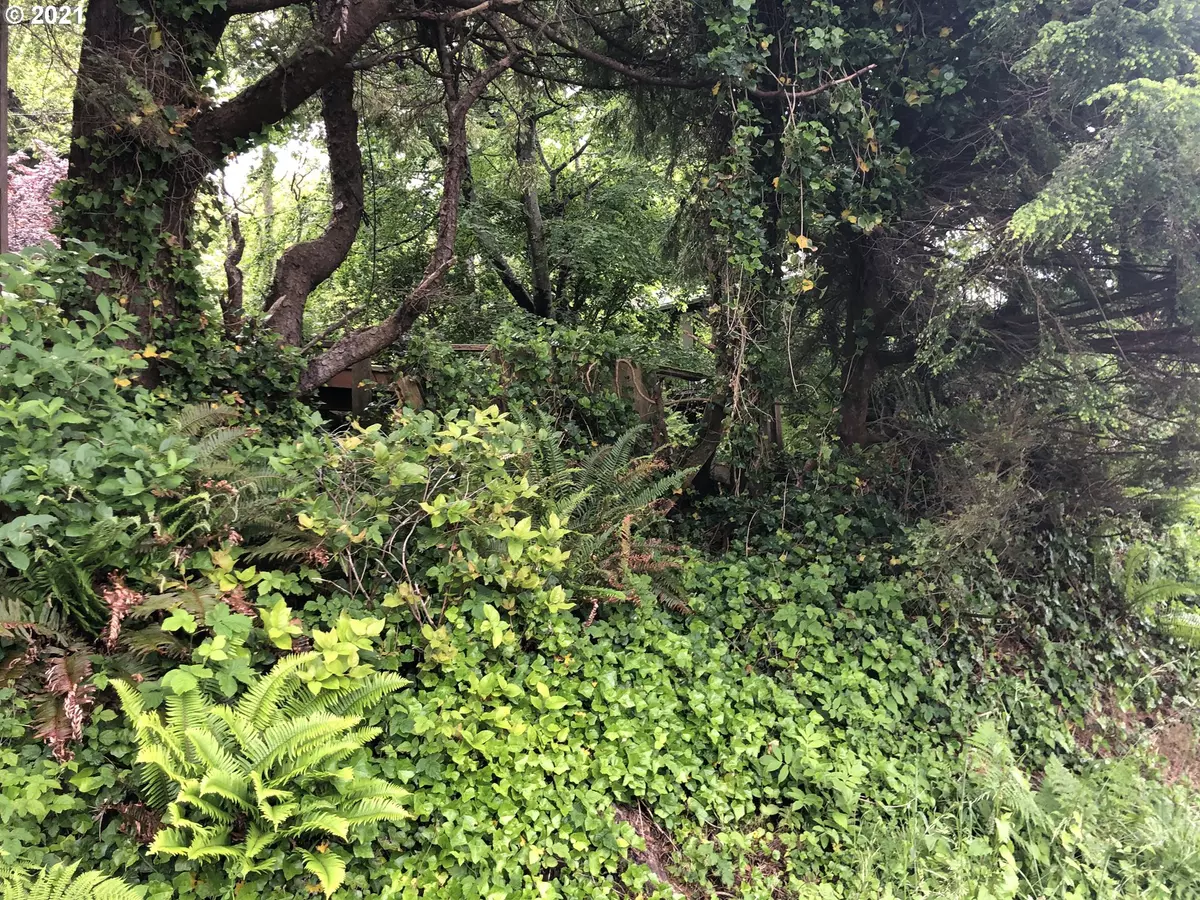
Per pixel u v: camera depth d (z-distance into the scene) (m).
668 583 4.01
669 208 12.42
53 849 2.04
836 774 3.19
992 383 5.39
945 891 2.97
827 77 4.82
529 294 12.43
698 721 3.27
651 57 5.40
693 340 9.40
